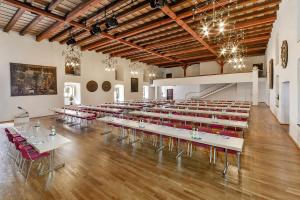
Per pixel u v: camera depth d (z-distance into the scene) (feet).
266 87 55.42
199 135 13.44
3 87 33.42
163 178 11.96
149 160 15.01
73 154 16.52
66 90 48.83
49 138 13.34
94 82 51.16
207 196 9.92
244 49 50.52
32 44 37.45
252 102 54.90
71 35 35.04
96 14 26.61
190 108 33.86
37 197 10.05
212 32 34.88
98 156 15.99
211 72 69.56
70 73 45.78
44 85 39.63
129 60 63.41
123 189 10.71
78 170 13.28
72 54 45.06
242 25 30.78
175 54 52.70
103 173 12.78
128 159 15.26
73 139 21.47
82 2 23.61
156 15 28.25
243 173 12.41
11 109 34.47
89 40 39.93
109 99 55.77
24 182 11.68
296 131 18.12
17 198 10.00
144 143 19.60
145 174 12.56
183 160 14.92
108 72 55.16
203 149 17.47
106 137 22.20
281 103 27.78
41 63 39.04
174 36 38.37
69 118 35.22
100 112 33.53
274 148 17.17
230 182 11.32
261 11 28.22
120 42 40.22
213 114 24.77
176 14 26.40
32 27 32.40
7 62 33.88
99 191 10.54
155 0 18.44
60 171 13.14
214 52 49.83
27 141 12.93
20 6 22.86
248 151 16.46
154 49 49.39
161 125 17.38
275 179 11.55
